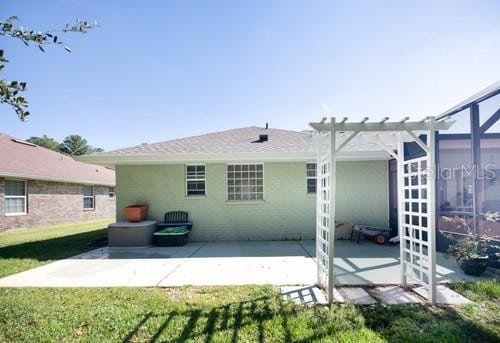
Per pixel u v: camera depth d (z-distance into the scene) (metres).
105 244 8.58
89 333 3.08
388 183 9.28
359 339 2.90
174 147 9.45
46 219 14.11
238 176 9.49
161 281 4.91
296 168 9.40
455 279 4.82
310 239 9.25
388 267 5.70
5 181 12.12
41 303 3.90
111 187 20.33
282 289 4.46
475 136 6.02
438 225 7.01
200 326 3.20
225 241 9.18
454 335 2.94
